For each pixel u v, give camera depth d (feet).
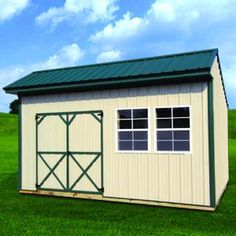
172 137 37.24
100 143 41.19
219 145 41.86
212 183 34.60
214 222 30.63
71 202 40.19
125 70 40.60
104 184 40.73
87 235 26.68
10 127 220.43
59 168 43.96
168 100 37.22
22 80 47.50
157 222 30.68
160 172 37.37
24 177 46.70
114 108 40.34
